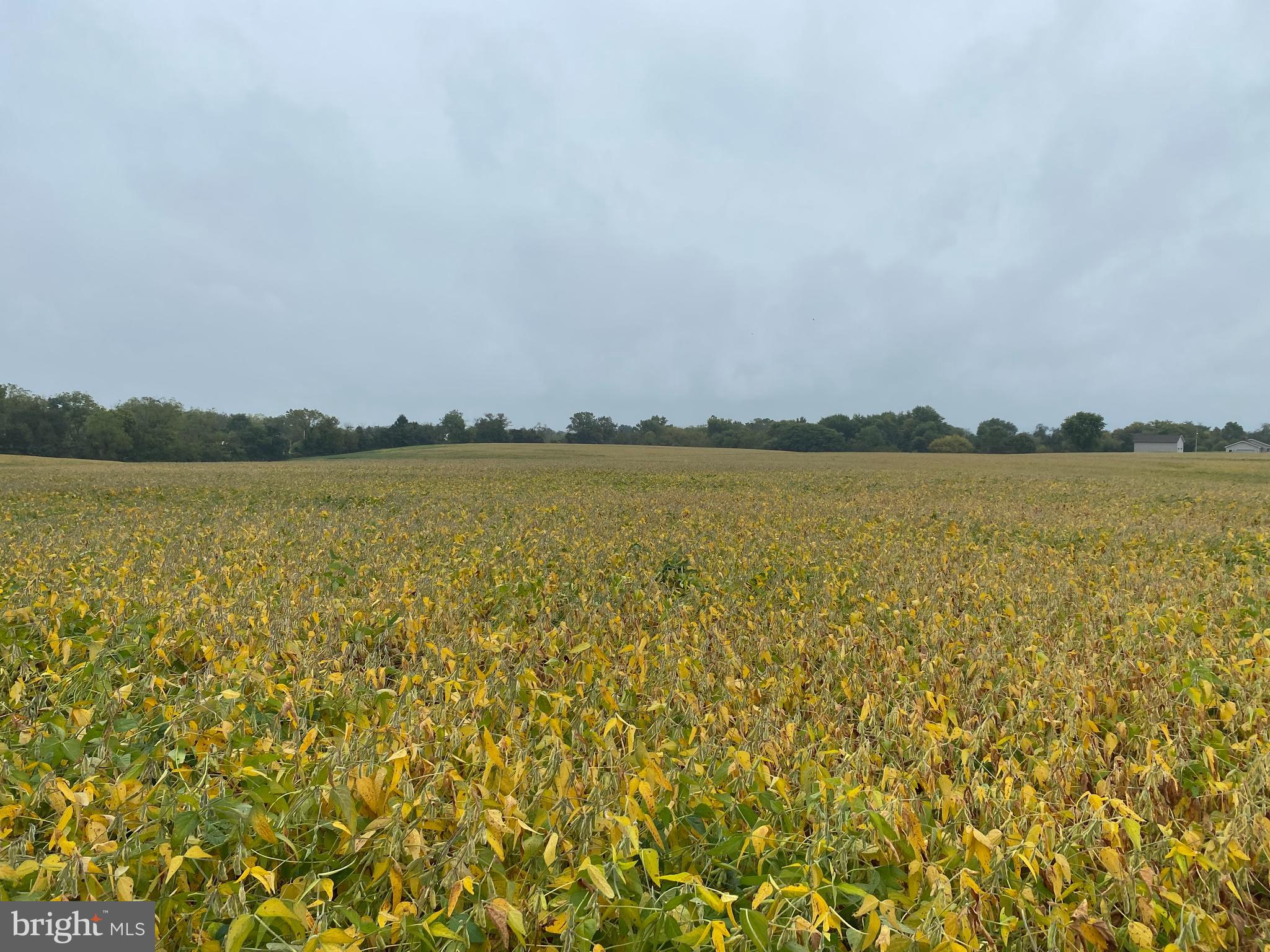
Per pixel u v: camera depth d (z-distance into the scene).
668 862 2.37
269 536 9.52
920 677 4.07
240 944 1.86
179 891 2.13
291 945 1.93
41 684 3.82
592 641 4.40
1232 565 8.35
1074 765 3.02
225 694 3.23
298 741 3.03
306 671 3.95
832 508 14.29
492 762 2.57
